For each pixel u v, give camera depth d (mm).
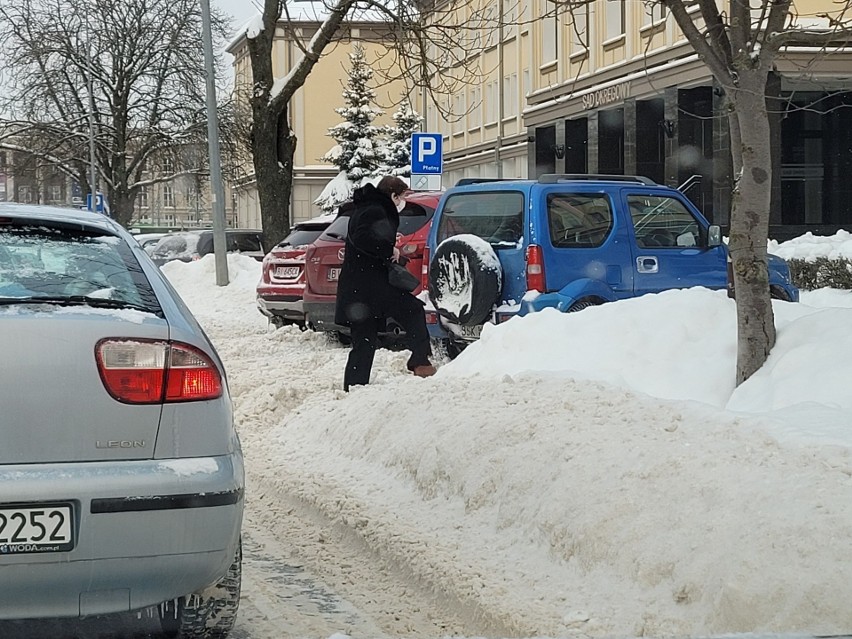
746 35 8031
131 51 54188
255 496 8164
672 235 13258
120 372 4348
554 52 49281
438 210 13734
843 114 40406
